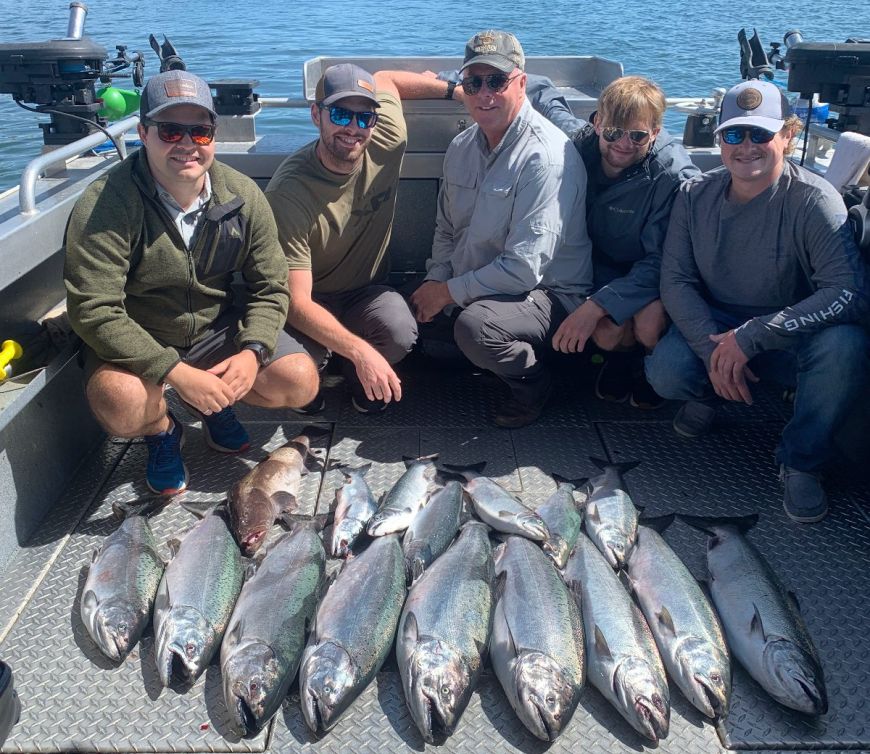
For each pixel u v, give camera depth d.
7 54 3.92
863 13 24.89
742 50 4.25
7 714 2.21
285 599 2.60
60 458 3.30
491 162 3.52
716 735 2.32
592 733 2.33
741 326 3.16
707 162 4.19
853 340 2.96
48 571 2.89
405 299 3.98
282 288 3.27
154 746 2.28
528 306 3.57
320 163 3.45
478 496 3.14
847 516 3.16
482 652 2.46
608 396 3.98
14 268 2.87
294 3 32.97
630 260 3.72
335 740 2.30
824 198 3.01
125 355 2.92
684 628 2.51
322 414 3.86
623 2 30.34
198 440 3.64
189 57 18.30
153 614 2.68
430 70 4.48
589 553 2.86
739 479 3.39
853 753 2.27
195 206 3.01
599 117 3.41
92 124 3.68
